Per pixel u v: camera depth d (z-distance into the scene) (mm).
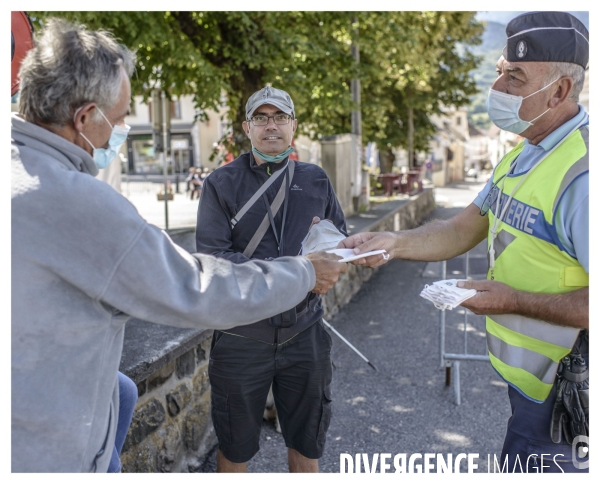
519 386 1770
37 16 5859
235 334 2377
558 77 1628
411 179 17484
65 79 1360
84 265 1312
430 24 13094
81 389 1361
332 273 1885
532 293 1666
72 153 1383
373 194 17484
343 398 3947
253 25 7117
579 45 1619
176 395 2953
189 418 3076
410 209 13562
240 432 2477
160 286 1369
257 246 2424
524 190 1709
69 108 1386
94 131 1454
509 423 1854
